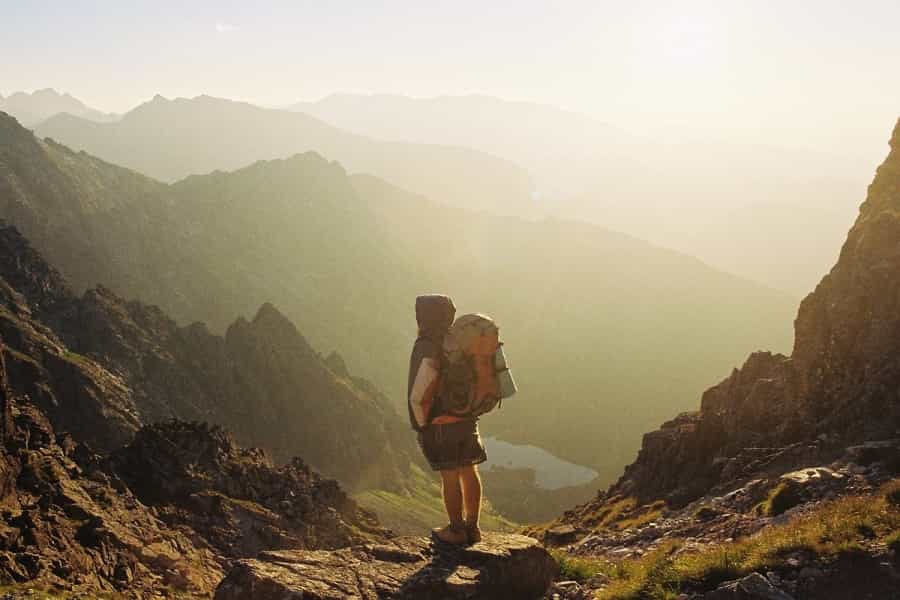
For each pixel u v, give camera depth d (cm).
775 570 860
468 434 711
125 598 2205
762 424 4081
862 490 1683
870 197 4706
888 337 3400
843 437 2927
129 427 14000
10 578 1922
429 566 708
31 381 13562
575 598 828
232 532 4506
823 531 945
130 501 3781
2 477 2664
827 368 3747
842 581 816
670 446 4831
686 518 2450
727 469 3425
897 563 816
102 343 19150
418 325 701
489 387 698
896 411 2839
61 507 2811
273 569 671
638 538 2341
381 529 6500
